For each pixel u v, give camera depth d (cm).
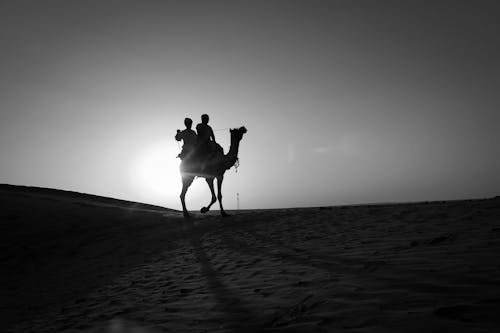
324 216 1220
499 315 318
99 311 617
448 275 448
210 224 1418
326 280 532
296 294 497
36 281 1075
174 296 616
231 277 681
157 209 2338
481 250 536
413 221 896
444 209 989
